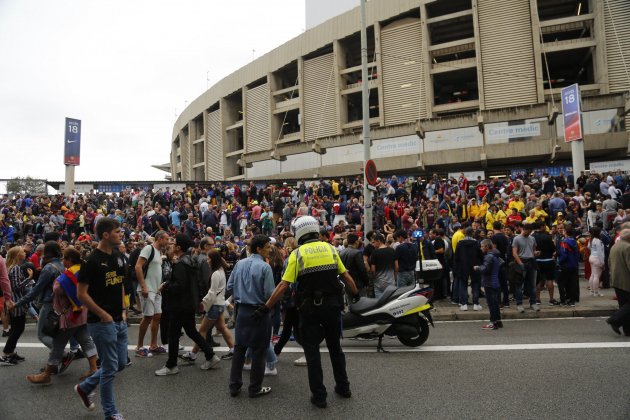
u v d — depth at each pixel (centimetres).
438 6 3734
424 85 3656
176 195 2370
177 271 579
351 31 4078
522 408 426
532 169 2853
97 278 422
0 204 2453
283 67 4656
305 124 4388
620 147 2791
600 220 1507
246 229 1481
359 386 507
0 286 618
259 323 485
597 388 473
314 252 475
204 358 664
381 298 693
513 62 3422
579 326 809
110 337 415
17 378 579
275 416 426
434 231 1180
